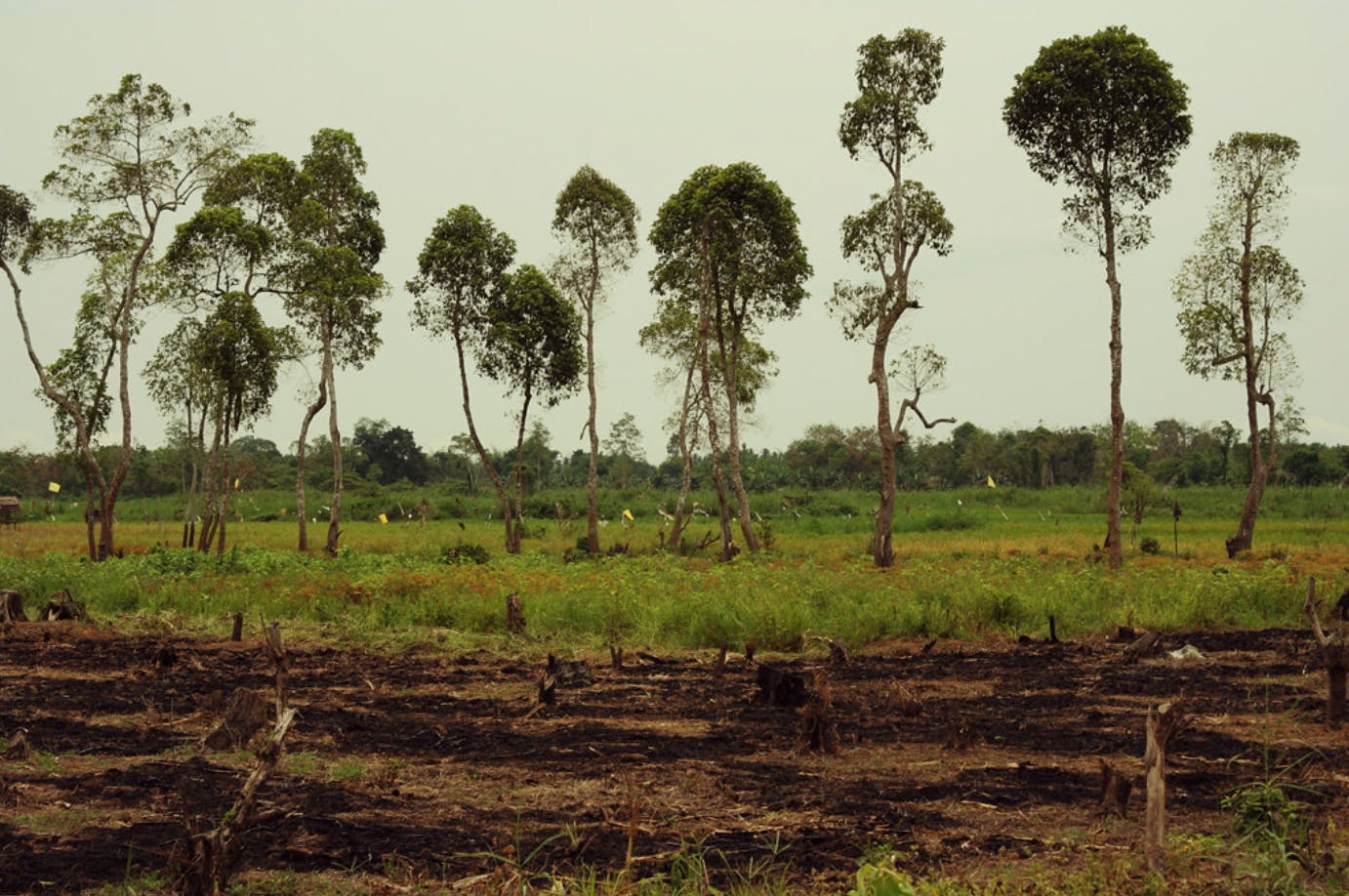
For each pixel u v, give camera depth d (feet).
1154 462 310.45
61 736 33.68
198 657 50.85
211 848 19.70
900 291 105.19
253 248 119.65
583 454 395.75
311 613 65.36
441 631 58.95
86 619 63.72
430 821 25.05
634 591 64.49
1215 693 40.45
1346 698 37.01
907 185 105.91
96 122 110.01
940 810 25.57
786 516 211.41
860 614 57.57
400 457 340.18
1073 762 30.27
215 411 120.47
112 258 117.29
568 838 23.61
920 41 104.47
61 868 21.54
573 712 38.01
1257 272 117.19
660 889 20.22
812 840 23.34
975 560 94.53
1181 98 96.22
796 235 122.52
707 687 43.06
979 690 42.45
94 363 119.75
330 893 20.58
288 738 33.09
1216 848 21.90
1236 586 65.67
